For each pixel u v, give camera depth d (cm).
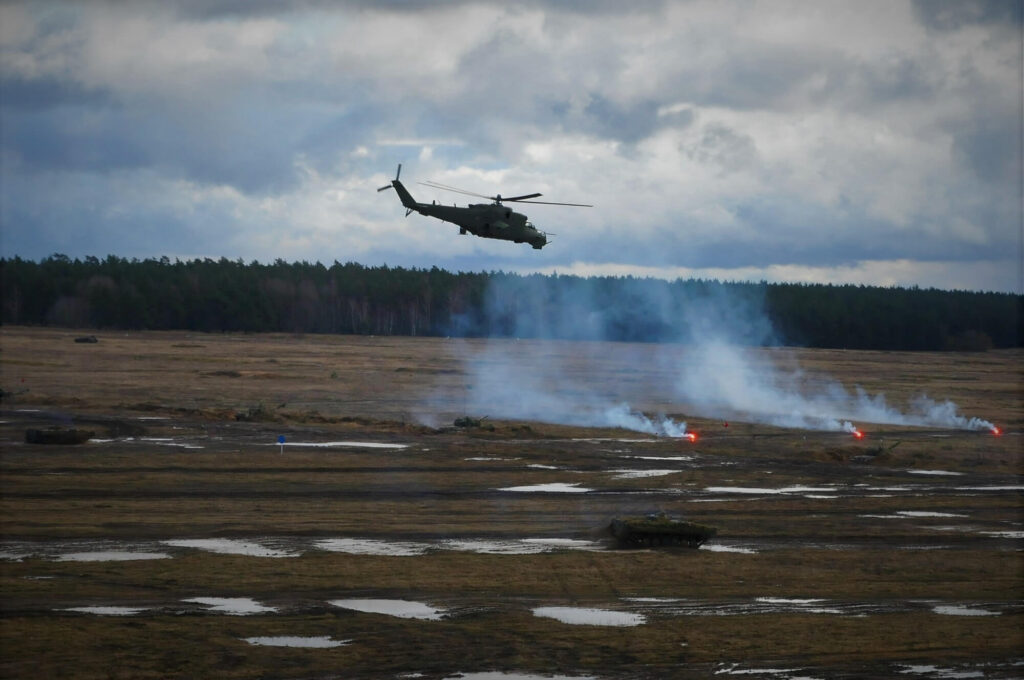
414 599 14000
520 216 19450
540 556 16762
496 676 11275
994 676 11631
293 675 11081
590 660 11819
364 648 11981
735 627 13125
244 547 16800
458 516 19988
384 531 18412
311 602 13662
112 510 19288
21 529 17500
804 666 11800
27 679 10638
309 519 19212
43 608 12975
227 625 12581
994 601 14838
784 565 16725
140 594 13775
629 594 14625
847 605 14388
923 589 15475
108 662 11188
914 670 11762
